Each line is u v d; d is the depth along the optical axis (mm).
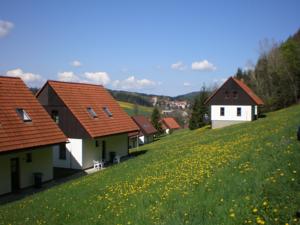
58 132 27094
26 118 25125
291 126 20906
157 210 10594
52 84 33250
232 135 28453
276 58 86938
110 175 20734
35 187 24859
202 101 85875
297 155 11945
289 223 7344
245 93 62438
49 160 27031
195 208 9641
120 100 190000
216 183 11547
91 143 33094
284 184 9391
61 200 16266
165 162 20484
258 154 14258
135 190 14453
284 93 77562
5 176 22516
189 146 27875
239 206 8797
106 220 11398
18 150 22203
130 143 66250
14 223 13773
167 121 117438
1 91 25219
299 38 98062
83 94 36469
